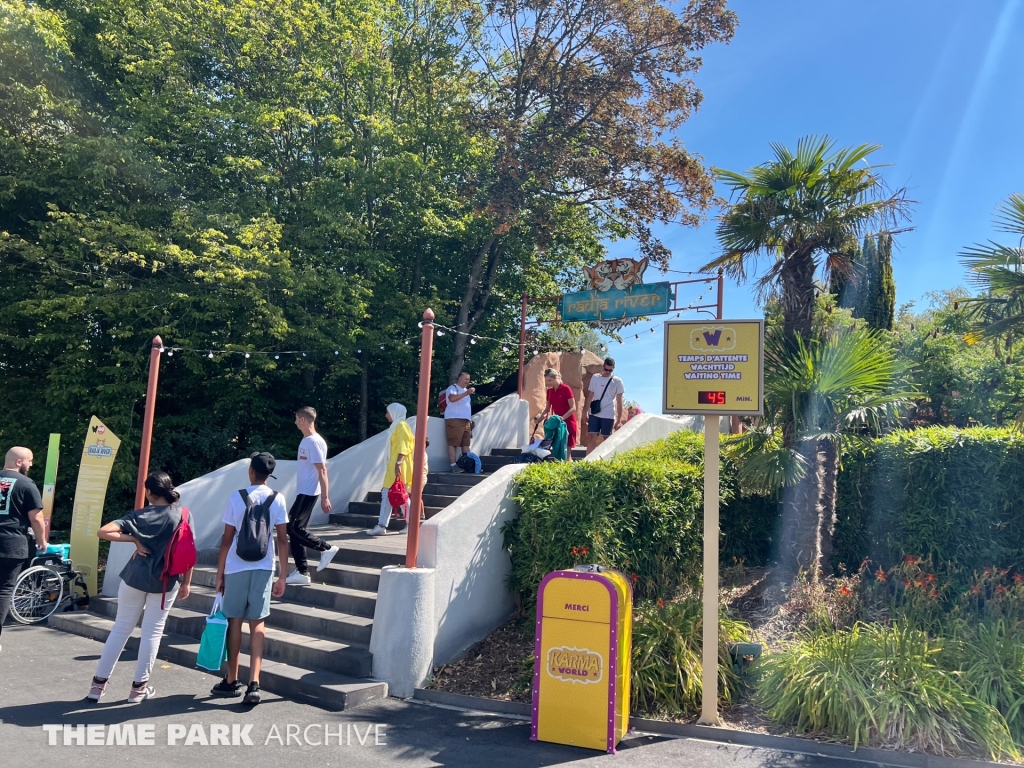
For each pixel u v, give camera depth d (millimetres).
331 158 15242
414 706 5918
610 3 15406
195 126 13930
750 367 5512
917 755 4723
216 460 14141
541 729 5152
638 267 13750
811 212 7402
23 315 13039
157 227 13844
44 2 14547
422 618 6281
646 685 5637
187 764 4594
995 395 13664
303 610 7410
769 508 8602
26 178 13070
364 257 14820
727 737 5176
